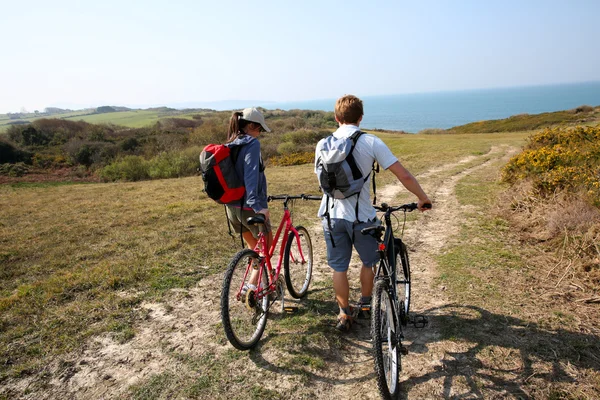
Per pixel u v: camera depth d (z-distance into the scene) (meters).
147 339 3.22
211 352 3.01
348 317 3.27
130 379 2.72
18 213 8.98
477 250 5.20
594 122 33.47
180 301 3.94
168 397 2.53
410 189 2.68
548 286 3.98
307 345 3.08
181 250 5.52
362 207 2.80
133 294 4.09
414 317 3.45
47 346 3.10
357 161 2.66
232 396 2.54
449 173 12.95
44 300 3.90
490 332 3.19
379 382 2.29
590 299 3.62
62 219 8.02
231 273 2.87
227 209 3.40
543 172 7.36
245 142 3.12
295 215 7.74
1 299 3.97
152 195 11.25
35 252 5.67
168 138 37.88
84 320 3.52
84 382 2.69
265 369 2.80
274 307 3.77
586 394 2.45
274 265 4.78
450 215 7.26
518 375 2.66
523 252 5.01
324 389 2.63
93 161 35.16
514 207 6.91
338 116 2.86
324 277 4.58
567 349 2.90
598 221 4.94
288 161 26.77
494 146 23.80
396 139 38.22
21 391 2.60
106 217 8.04
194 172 24.86
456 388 2.59
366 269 3.09
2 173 31.22
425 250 5.43
